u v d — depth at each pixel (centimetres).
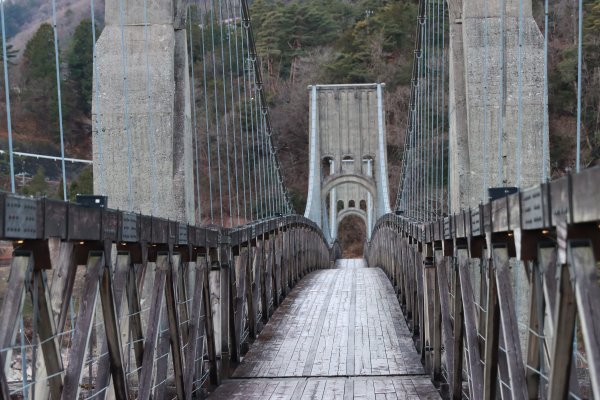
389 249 2309
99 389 545
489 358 570
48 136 2805
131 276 629
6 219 375
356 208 6600
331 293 2000
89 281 511
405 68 6341
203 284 970
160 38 1380
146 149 1360
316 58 6775
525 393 482
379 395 976
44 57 3078
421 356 1163
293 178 6544
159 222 682
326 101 5612
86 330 494
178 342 775
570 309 371
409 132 2617
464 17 1370
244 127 3838
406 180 2747
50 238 441
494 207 523
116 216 550
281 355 1238
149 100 1324
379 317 1582
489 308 561
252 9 7088
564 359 376
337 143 5584
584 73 1811
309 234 2927
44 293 441
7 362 395
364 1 7275
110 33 1378
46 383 451
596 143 1688
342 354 1238
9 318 405
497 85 1351
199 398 936
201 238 909
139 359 698
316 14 7006
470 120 1355
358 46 6650
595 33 1831
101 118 1361
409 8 6525
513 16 1350
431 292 1065
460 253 718
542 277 439
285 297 1936
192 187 1421
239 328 1216
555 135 1812
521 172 1323
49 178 2600
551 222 387
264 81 6694
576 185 349
